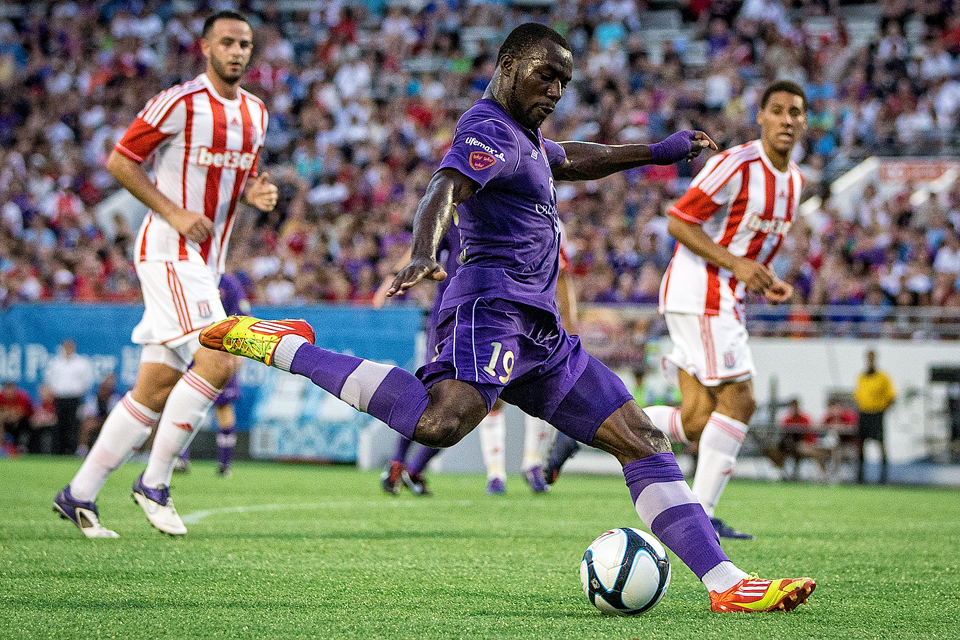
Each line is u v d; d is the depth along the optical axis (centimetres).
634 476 900
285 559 1200
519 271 875
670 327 1630
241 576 1063
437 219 796
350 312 3731
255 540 1386
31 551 1238
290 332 883
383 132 5644
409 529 1579
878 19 6375
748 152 1566
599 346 3744
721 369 1553
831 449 3506
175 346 1372
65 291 4656
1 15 7012
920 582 1117
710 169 1560
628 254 4366
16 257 5009
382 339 3684
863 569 1218
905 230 4262
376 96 6156
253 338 881
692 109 5428
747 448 3619
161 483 1404
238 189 1445
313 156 5597
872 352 3450
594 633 786
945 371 3497
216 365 1373
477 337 850
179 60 6419
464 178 829
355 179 5328
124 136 1353
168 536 1414
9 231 5281
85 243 4856
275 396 3822
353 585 1017
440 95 5944
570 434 905
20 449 3934
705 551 889
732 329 1562
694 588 1033
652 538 886
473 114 869
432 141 5556
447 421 832
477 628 803
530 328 879
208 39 1399
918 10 6044
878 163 4947
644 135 5241
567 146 988
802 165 5188
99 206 5656
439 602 927
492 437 2483
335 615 855
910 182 4900
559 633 786
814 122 5328
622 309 3738
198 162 1388
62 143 5997
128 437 1383
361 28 6844
